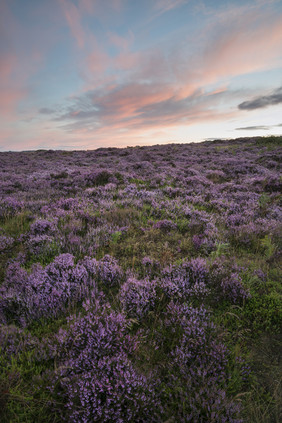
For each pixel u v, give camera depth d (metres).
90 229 5.19
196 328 2.42
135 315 2.79
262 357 2.35
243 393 1.85
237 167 14.85
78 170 13.91
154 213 6.62
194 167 15.64
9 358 2.17
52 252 4.33
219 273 3.43
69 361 2.08
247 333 2.63
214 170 14.55
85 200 7.77
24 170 15.64
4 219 6.22
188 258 4.26
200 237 5.07
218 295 3.20
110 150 30.12
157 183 11.09
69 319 2.62
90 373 1.98
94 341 2.29
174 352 2.31
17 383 1.95
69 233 5.07
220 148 26.77
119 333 2.36
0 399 1.77
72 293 3.13
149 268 3.76
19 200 7.87
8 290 3.06
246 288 3.24
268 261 4.16
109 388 1.82
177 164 17.59
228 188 9.86
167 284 3.16
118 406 1.75
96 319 2.48
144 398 1.81
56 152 30.69
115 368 2.03
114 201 7.81
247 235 5.04
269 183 9.81
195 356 2.27
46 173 13.66
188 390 1.91
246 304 3.02
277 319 2.78
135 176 12.32
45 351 2.23
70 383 1.93
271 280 3.56
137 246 4.61
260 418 1.82
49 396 1.88
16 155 28.19
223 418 1.68
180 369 2.07
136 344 2.30
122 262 4.07
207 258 4.05
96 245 4.57
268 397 1.97
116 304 2.97
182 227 5.72
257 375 2.17
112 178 10.98
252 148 24.30
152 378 2.03
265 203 7.46
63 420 1.76
